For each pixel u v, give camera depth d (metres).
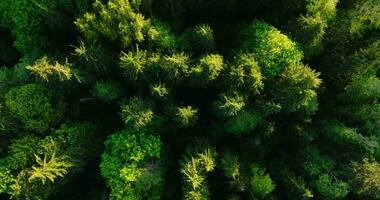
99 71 22.73
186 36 23.08
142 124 21.53
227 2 23.56
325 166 23.72
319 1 23.23
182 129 24.00
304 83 21.77
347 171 23.52
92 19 21.61
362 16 23.42
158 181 22.23
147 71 21.83
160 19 23.78
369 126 24.47
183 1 23.20
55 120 23.69
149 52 22.22
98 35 22.09
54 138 23.23
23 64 24.55
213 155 22.73
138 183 22.03
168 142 24.06
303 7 24.16
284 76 22.48
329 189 23.09
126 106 21.50
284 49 22.94
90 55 21.58
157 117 22.48
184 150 23.98
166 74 21.77
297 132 24.06
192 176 21.42
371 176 22.34
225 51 24.33
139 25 21.34
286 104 22.67
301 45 23.88
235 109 21.33
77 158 22.97
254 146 23.91
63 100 24.47
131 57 21.11
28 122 23.02
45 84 22.80
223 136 24.20
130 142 22.33
